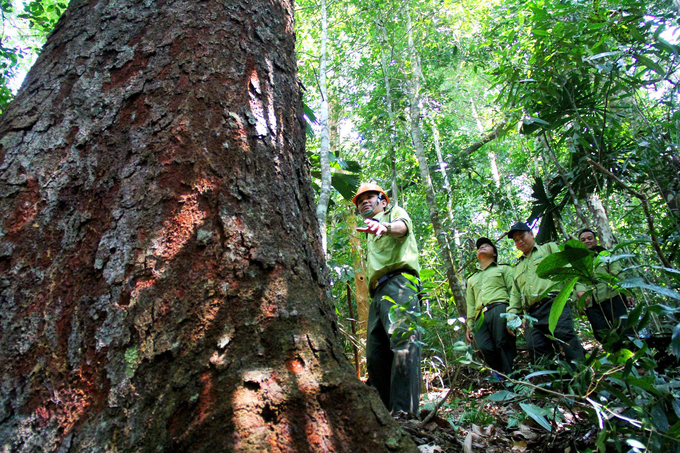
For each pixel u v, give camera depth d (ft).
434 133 25.30
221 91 4.10
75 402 2.78
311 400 2.78
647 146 11.76
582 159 14.17
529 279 11.30
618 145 14.11
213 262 3.30
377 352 8.04
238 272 3.31
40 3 14.24
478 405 7.76
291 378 2.86
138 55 4.18
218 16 4.57
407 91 24.29
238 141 3.94
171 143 3.70
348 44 22.84
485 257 13.84
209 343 2.97
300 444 2.57
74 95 3.96
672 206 12.32
